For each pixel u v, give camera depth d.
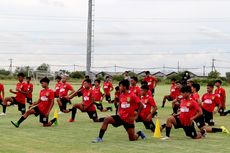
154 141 12.71
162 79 66.31
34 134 13.98
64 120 18.27
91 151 11.01
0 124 16.64
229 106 28.11
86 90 17.53
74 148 11.41
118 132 14.56
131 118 12.60
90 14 37.97
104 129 12.51
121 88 12.54
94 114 17.53
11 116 19.86
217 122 18.44
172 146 11.86
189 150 11.28
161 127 14.50
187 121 13.05
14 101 20.30
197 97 16.09
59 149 11.25
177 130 15.07
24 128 15.46
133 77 17.47
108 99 27.23
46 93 15.84
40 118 15.98
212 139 13.22
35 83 56.72
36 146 11.68
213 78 65.69
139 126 16.36
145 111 14.56
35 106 15.92
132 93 12.57
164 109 24.47
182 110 13.06
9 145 11.80
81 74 70.62
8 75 68.88
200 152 11.02
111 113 22.06
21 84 20.30
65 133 14.26
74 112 17.62
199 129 14.64
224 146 11.97
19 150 11.04
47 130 14.98
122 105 12.55
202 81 61.22
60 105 21.39
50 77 61.94
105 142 12.45
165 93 40.56
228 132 14.55
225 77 67.81
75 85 51.53
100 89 22.88
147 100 14.53
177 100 19.42
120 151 11.03
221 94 20.77
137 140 12.88
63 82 21.59
